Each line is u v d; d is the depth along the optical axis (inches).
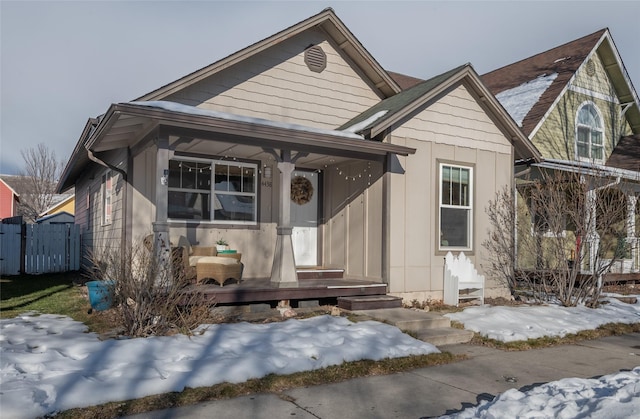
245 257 417.4
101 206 499.2
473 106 442.0
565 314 374.9
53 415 164.6
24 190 1604.3
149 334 263.3
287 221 343.0
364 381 219.8
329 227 455.8
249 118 350.0
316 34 441.1
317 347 247.9
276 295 333.4
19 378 190.2
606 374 236.4
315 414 178.4
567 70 665.6
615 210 430.6
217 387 197.0
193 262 346.3
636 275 560.4
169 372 205.8
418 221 405.7
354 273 419.5
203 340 252.8
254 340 256.7
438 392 206.4
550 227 429.1
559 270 421.7
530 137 598.9
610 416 154.0
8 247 636.7
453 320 335.6
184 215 393.4
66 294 429.1
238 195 418.6
